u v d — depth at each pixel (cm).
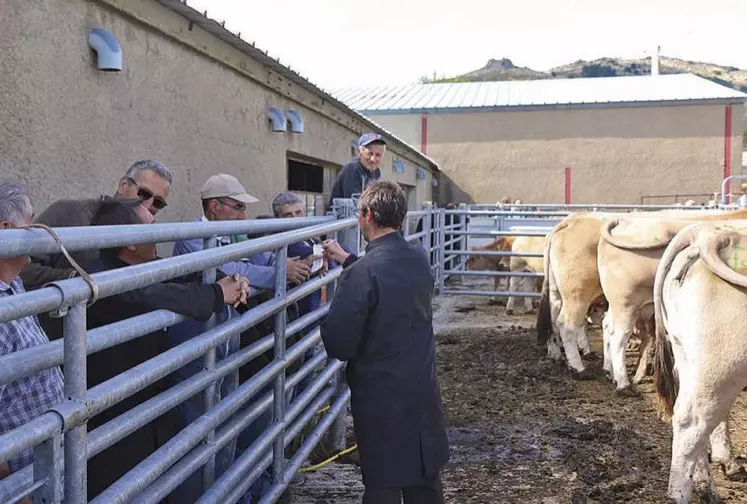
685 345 408
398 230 336
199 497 298
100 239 211
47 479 189
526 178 2867
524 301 1195
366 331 317
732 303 389
